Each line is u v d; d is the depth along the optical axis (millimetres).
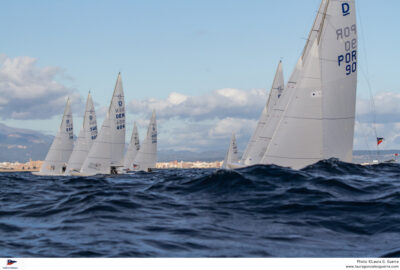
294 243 10820
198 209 15531
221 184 19828
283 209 14805
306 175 21078
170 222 13516
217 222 13359
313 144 25094
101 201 17531
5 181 39969
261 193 17547
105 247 10562
